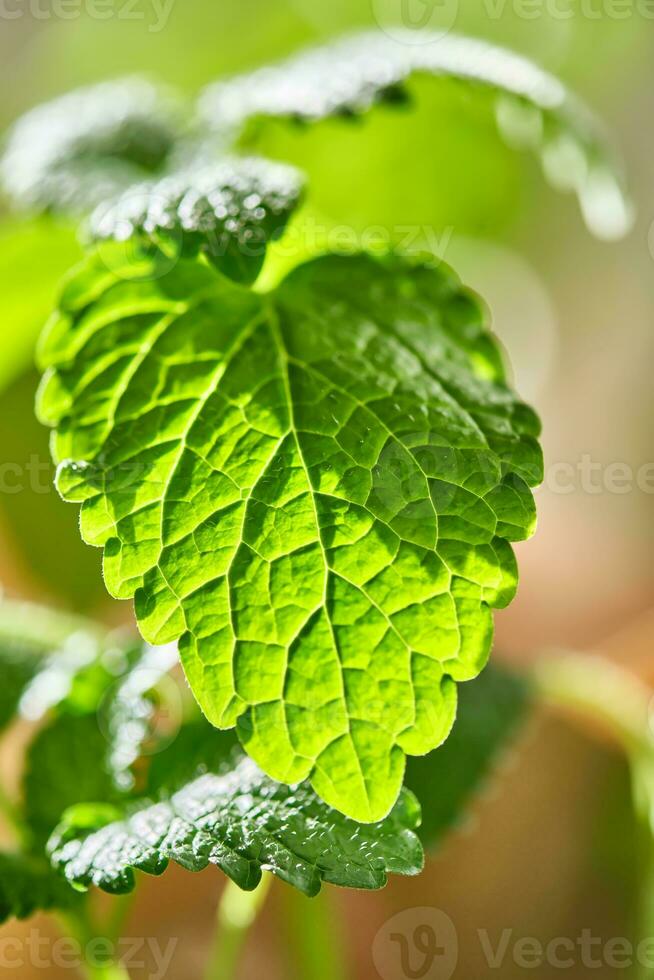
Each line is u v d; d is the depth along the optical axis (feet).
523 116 0.93
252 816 0.81
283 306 0.85
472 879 1.23
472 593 0.80
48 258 0.97
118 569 0.80
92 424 0.82
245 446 0.82
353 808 0.79
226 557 0.81
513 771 1.27
